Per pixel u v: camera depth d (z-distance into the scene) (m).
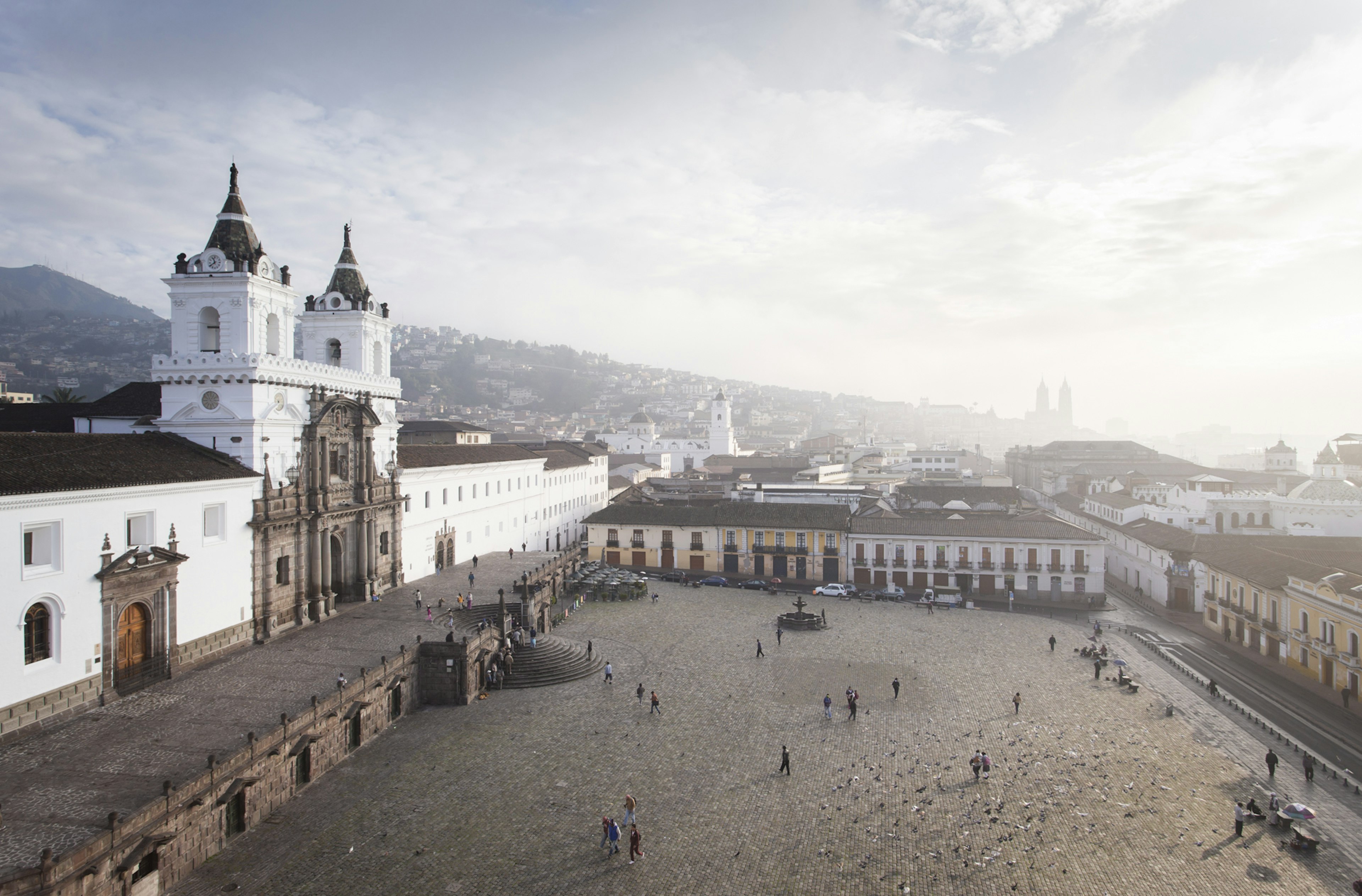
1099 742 44.12
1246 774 40.31
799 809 35.59
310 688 41.59
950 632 69.81
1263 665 61.03
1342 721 48.62
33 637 35.69
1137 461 174.38
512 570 78.62
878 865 30.98
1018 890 29.45
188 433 51.56
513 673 53.06
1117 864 31.27
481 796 36.31
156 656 42.28
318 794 36.34
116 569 38.94
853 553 93.69
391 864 30.38
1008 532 89.25
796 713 48.28
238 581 49.00
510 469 98.12
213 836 30.72
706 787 37.69
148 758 32.50
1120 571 99.75
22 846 25.31
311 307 69.12
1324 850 32.59
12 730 34.09
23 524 34.69
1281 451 153.75
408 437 114.12
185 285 52.19
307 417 56.53
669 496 134.50
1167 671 58.94
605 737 43.66
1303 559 70.44
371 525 63.88
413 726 45.16
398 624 55.94
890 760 41.25
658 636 66.62
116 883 25.81
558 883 29.45
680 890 29.16
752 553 97.94
